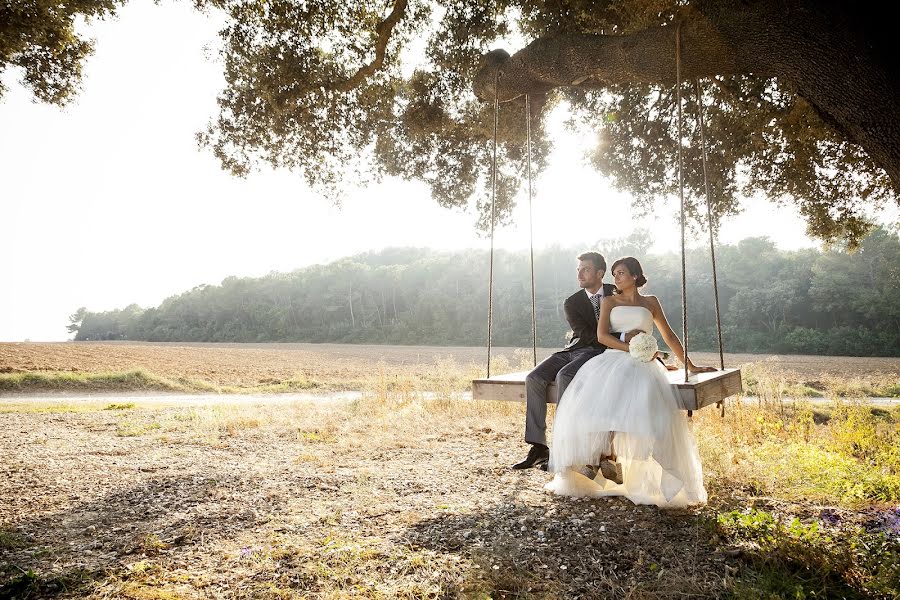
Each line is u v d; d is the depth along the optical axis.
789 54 3.92
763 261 71.44
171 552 3.59
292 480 5.52
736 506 4.45
